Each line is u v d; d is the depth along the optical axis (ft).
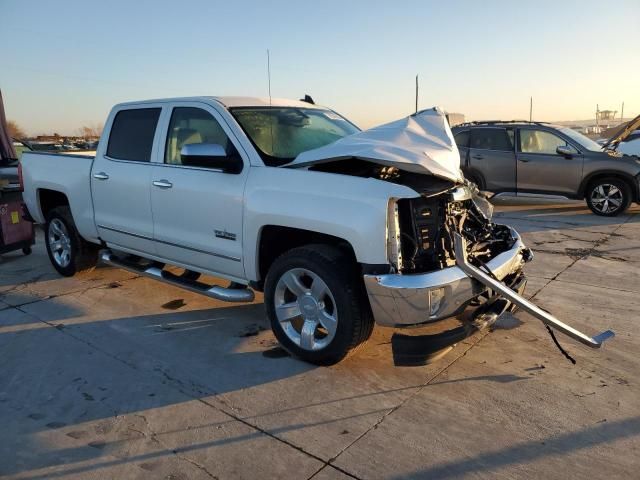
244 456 9.50
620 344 13.79
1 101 28.81
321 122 16.11
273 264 12.84
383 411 10.84
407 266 11.52
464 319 15.06
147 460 9.43
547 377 12.15
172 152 15.40
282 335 13.07
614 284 18.69
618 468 9.02
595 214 33.47
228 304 17.06
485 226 14.30
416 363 11.17
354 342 11.85
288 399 11.36
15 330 15.24
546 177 34.47
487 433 10.04
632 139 46.57
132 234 16.67
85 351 13.80
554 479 8.79
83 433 10.25
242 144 13.64
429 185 11.80
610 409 10.79
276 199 12.44
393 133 12.91
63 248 20.45
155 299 17.66
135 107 16.78
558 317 15.66
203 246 14.46
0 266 22.45
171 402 11.31
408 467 9.13
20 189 23.00
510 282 13.35
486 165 36.35
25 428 10.43
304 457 9.45
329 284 11.78
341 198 11.48
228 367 12.82
